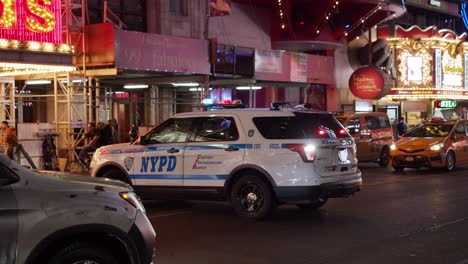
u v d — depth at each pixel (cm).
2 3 1600
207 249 863
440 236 938
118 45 1836
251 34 2920
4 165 526
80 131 1958
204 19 2531
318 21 2934
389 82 3338
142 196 1187
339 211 1188
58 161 1953
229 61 2264
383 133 2280
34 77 2023
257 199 1077
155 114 2511
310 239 927
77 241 551
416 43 3797
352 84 3341
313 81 2822
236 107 1253
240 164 1082
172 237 948
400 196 1398
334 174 1073
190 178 1128
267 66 2472
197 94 2594
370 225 1038
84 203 544
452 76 3962
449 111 4244
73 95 1947
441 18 4391
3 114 2044
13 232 507
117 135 2150
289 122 1080
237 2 2830
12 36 1623
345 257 809
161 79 2242
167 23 2400
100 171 1238
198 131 1144
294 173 1041
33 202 521
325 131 1088
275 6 2938
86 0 2022
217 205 1291
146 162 1174
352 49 3544
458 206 1233
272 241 915
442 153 2002
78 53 1867
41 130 1933
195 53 2084
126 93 2477
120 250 574
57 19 1727
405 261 783
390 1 3014
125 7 2348
